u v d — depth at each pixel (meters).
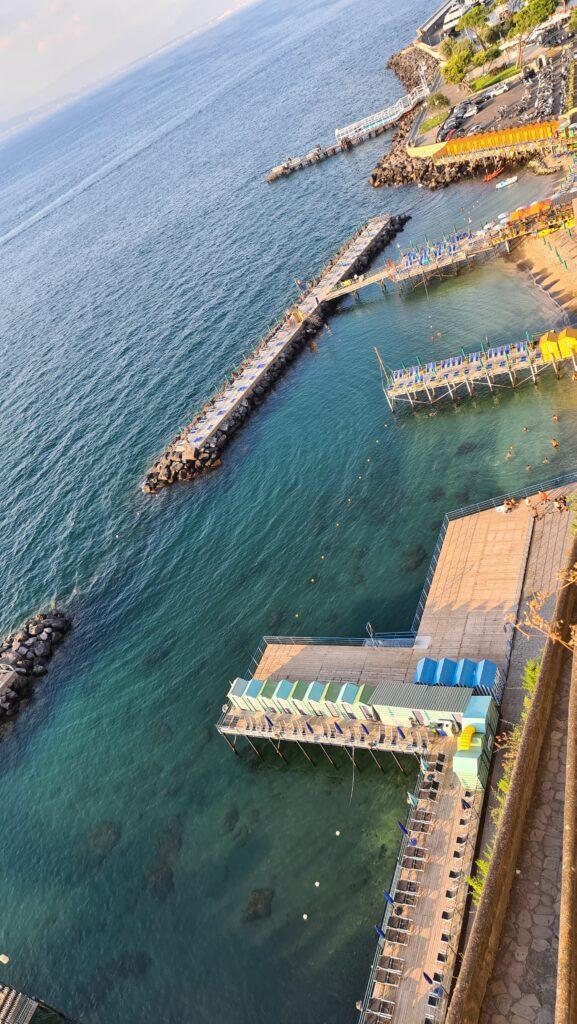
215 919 42.59
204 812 48.88
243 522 72.25
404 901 36.34
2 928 47.34
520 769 25.23
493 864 22.86
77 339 134.62
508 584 48.56
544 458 60.88
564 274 80.00
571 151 100.38
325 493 70.75
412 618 53.56
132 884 46.47
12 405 120.12
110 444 96.25
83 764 56.12
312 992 37.47
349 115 190.12
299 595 61.06
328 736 45.84
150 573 71.69
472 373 71.00
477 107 132.38
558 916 22.08
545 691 28.08
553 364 67.50
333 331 98.62
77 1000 41.91
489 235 90.06
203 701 56.41
